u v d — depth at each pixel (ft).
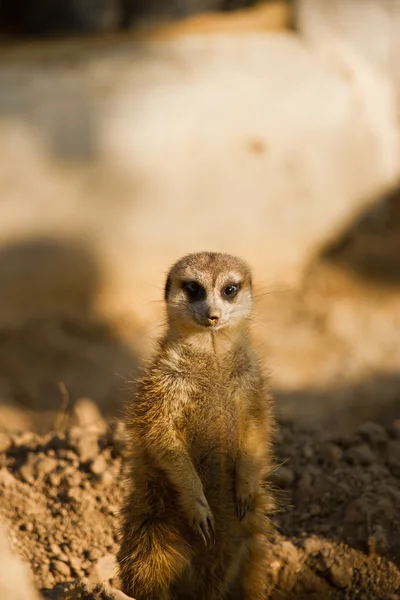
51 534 24.47
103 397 40.63
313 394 40.65
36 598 17.53
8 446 27.61
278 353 44.57
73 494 25.11
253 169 49.52
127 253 47.67
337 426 36.91
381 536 24.02
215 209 48.98
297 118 50.34
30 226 46.32
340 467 26.43
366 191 53.52
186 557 21.85
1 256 45.83
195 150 48.24
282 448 26.86
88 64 50.08
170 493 21.68
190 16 56.34
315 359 44.09
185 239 48.65
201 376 21.74
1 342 45.06
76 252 46.85
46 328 45.96
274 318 48.29
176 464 21.24
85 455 26.18
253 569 22.41
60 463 26.11
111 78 48.91
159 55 51.13
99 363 43.83
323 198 51.78
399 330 46.62
